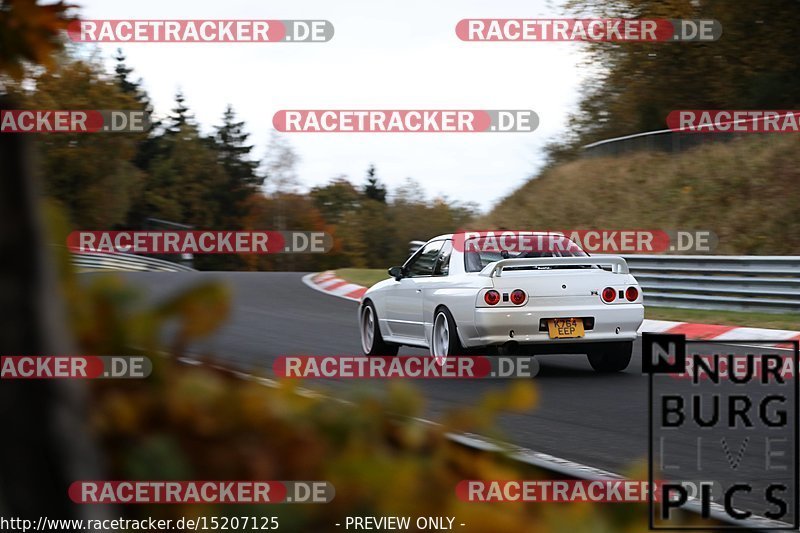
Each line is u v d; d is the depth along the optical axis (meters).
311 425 6.80
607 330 37.78
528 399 6.99
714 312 61.22
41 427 4.46
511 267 37.75
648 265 68.31
